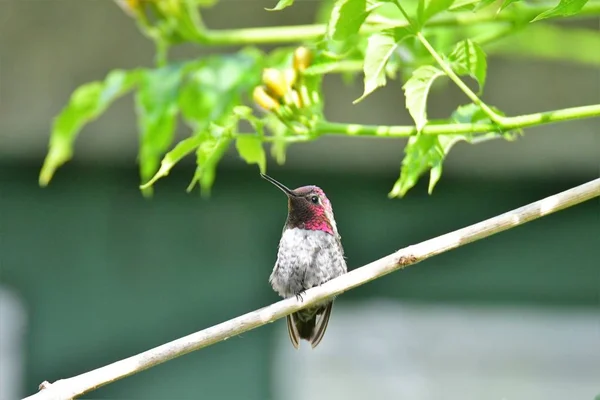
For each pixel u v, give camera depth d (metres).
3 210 11.50
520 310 11.47
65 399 5.09
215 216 11.52
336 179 11.35
